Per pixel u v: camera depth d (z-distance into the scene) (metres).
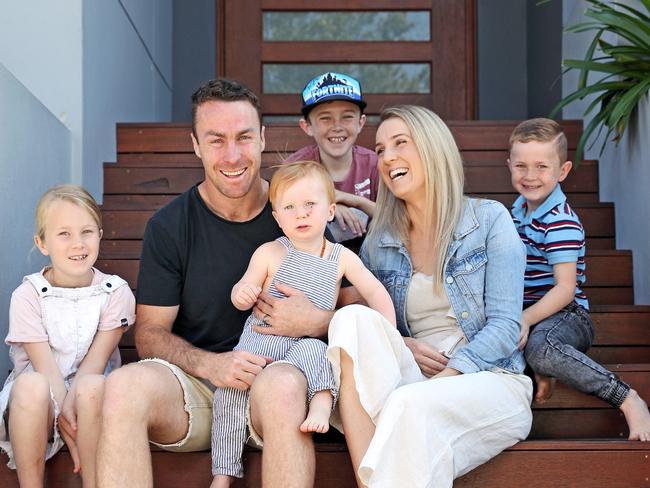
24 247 2.84
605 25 3.36
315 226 2.27
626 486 2.17
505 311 2.24
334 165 3.24
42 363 2.29
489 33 5.34
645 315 2.80
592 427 2.42
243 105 2.31
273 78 5.24
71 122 3.33
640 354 2.80
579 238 2.60
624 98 2.99
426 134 2.32
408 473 1.91
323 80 3.18
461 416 2.03
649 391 2.44
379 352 2.03
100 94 3.63
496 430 2.11
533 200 2.73
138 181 3.59
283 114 5.21
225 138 2.28
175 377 2.10
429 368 2.24
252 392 2.00
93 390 2.06
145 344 2.25
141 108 4.51
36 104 2.95
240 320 2.36
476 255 2.31
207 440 2.17
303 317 2.18
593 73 3.75
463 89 5.27
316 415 1.95
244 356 2.09
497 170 3.52
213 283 2.35
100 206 3.42
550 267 2.65
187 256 2.34
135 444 1.93
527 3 5.32
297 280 2.28
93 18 3.52
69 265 2.34
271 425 1.94
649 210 3.00
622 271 3.16
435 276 2.32
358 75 5.26
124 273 3.04
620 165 3.35
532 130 2.71
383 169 2.36
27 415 2.04
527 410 2.20
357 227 2.82
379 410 2.01
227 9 5.25
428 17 5.29
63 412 2.11
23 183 2.83
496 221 2.33
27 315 2.31
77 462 2.12
